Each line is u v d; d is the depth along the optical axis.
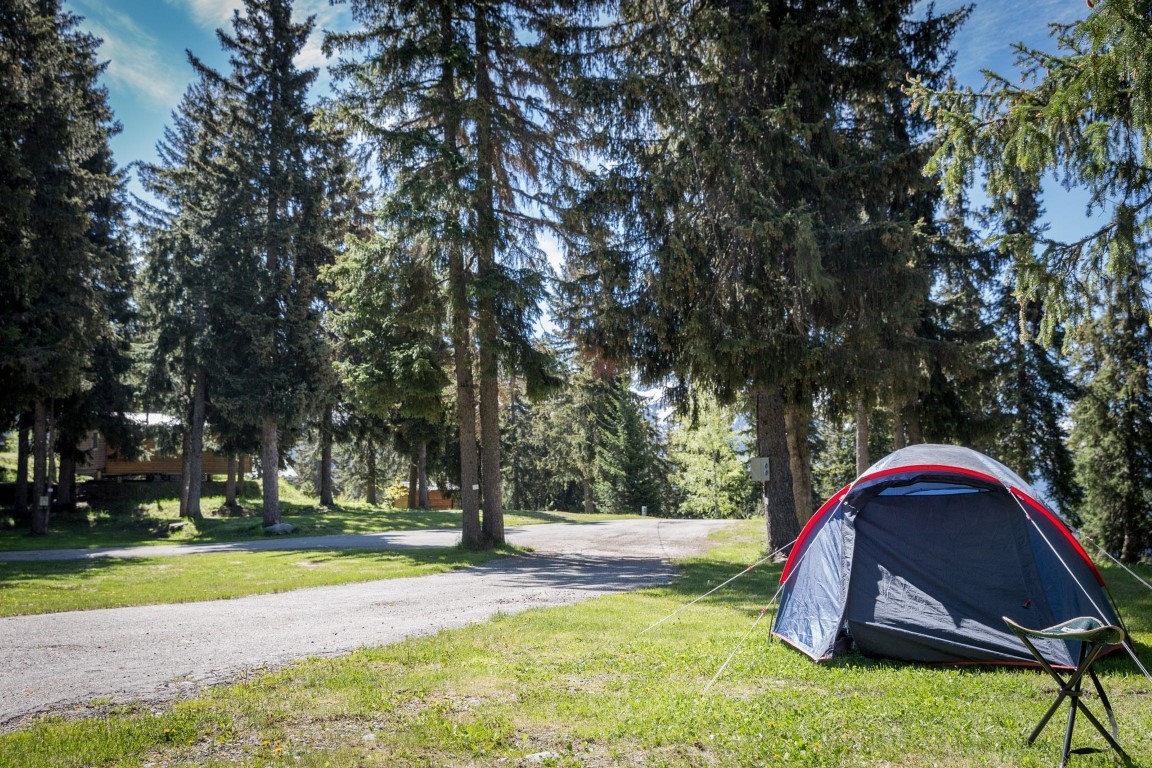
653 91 15.02
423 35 17.23
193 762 4.23
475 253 17.16
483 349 17.52
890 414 22.03
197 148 28.25
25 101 21.52
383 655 6.91
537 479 52.19
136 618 9.37
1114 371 21.38
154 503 33.34
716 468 43.84
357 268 17.05
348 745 4.52
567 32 16.64
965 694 5.48
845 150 15.12
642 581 13.14
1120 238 6.96
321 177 27.23
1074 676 4.26
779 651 7.06
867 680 5.93
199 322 27.14
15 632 8.38
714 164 14.02
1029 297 7.62
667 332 15.46
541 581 13.21
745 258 14.40
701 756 4.30
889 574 6.99
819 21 14.12
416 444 31.66
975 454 7.18
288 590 12.24
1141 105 5.77
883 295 14.16
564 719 5.01
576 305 17.06
